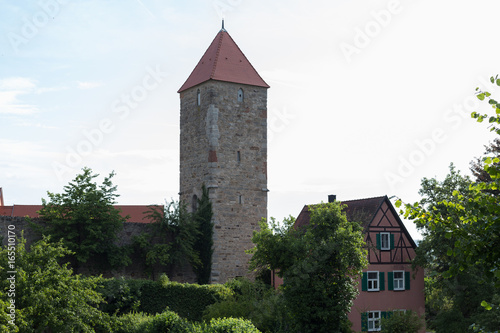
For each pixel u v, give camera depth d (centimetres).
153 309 3356
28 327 1842
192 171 4197
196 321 3173
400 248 3988
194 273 3950
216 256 3956
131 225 3762
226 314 3008
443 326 3478
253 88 4203
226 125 4075
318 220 2791
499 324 2881
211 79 4025
